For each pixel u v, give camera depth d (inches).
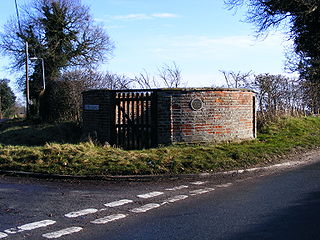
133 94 477.4
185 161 364.8
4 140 621.3
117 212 233.1
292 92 731.4
